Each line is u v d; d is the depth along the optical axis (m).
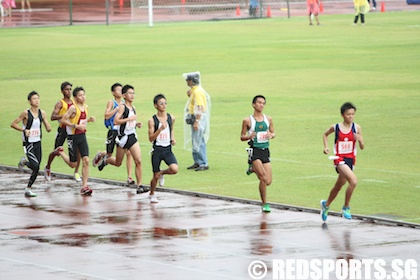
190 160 69.38
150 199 55.25
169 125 55.03
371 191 57.97
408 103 91.06
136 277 39.38
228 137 77.44
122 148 58.59
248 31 169.75
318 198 56.38
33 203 55.44
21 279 39.19
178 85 105.69
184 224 49.53
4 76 115.50
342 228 48.47
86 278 39.22
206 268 40.75
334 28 171.25
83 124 58.91
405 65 119.25
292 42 149.25
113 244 45.22
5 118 88.31
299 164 66.62
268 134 52.03
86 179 58.00
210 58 130.62
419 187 58.91
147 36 163.75
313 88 101.94
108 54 137.12
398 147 71.81
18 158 71.44
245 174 64.12
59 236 46.94
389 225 49.28
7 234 47.50
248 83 106.50
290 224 49.44
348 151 49.25
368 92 98.38
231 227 48.75
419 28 166.62
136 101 95.25
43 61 130.25
